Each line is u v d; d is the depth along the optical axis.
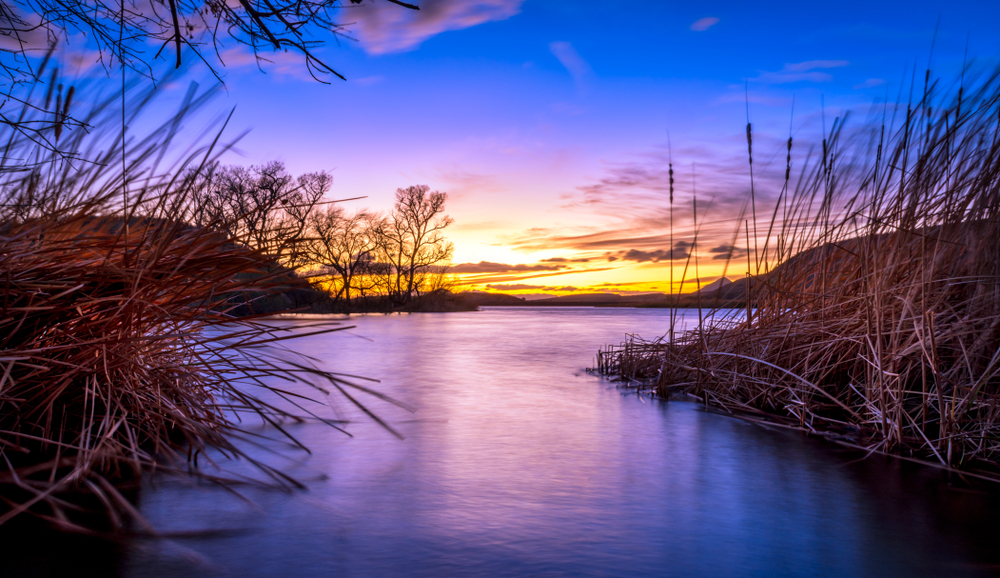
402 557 1.34
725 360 3.71
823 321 3.19
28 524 1.47
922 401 2.56
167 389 2.31
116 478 1.87
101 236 1.97
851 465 2.18
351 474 2.00
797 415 3.01
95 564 1.27
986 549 1.42
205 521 1.54
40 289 1.89
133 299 1.98
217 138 1.96
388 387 4.05
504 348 7.31
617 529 1.54
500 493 1.82
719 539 1.48
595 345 7.81
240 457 2.18
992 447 2.18
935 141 2.87
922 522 1.60
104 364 1.96
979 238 2.69
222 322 2.25
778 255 3.69
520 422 2.90
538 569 1.29
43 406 1.99
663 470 2.09
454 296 39.34
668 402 3.54
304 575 1.24
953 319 2.70
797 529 1.55
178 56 2.22
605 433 2.68
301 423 2.84
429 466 2.11
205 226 2.12
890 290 2.78
